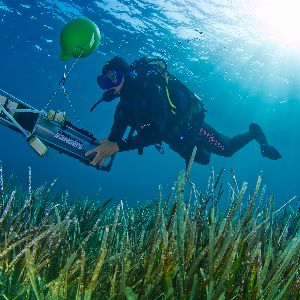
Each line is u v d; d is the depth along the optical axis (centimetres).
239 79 2052
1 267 151
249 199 162
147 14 1575
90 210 303
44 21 1948
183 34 1659
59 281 119
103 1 1567
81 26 332
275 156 554
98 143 374
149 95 401
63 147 347
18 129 310
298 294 143
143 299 119
